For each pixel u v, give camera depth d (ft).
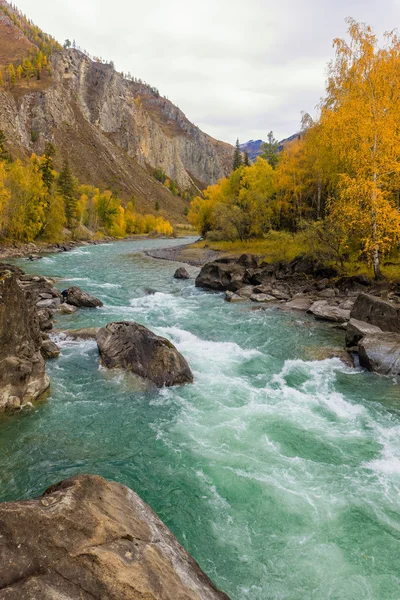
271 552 19.75
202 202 247.29
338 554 19.65
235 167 310.24
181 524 21.49
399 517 22.04
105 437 29.99
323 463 27.02
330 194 123.75
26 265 135.85
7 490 23.61
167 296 86.74
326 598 17.34
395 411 34.94
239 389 39.14
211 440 29.78
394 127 70.08
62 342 50.24
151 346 40.93
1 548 11.95
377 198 71.20
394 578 18.34
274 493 23.89
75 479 16.30
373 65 71.15
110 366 42.04
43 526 12.78
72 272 122.21
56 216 222.89
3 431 30.19
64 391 37.35
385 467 26.58
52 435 29.99
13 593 10.71
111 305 75.61
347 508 22.68
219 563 19.08
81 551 12.33
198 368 44.52
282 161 146.41
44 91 645.92
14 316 33.94
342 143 77.46
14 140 527.81
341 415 34.04
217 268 98.32
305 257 98.37
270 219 164.76
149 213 610.24
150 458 27.40
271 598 17.30
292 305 75.25
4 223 180.65
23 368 33.73
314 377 42.65
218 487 24.43
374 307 55.26
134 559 12.87
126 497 17.13
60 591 11.12
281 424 32.27
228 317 67.97
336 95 83.25
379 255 88.94
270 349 51.93
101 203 350.23
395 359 43.06
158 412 34.06
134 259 163.22
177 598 12.32
